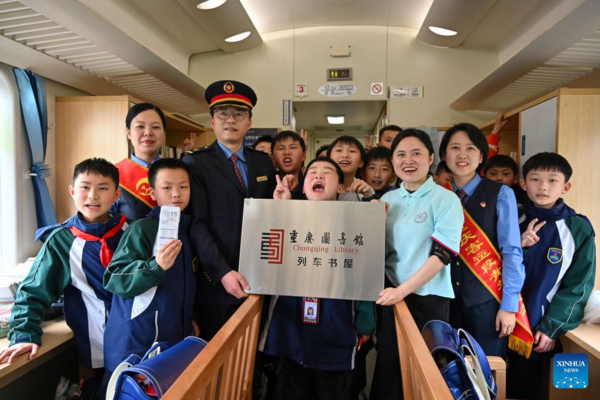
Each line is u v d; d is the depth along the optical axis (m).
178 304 1.30
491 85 2.60
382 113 4.07
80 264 1.34
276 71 3.69
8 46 1.72
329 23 3.55
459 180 1.53
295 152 2.08
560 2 2.42
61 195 2.20
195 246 1.39
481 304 1.40
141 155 1.78
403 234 1.33
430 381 0.69
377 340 1.39
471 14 2.75
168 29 3.04
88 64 2.10
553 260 1.48
